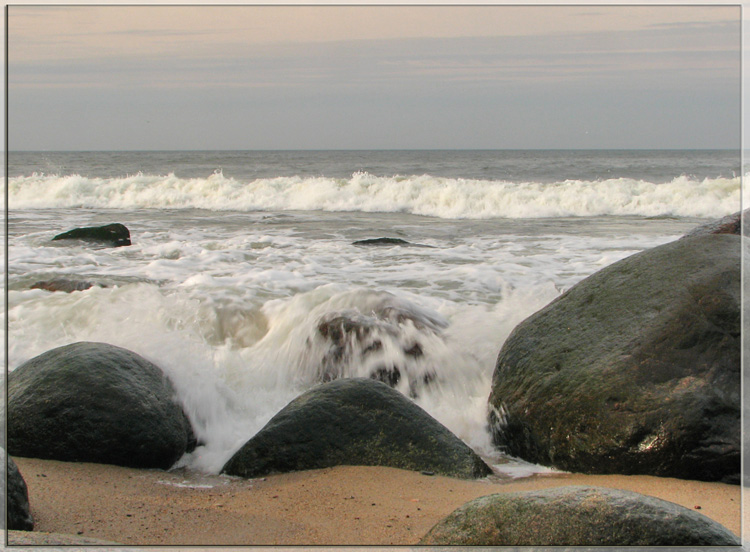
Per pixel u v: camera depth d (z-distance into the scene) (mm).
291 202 16906
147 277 7289
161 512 2992
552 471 3650
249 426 4207
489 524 2334
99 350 3961
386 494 3186
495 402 4105
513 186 16766
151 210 16062
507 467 3740
